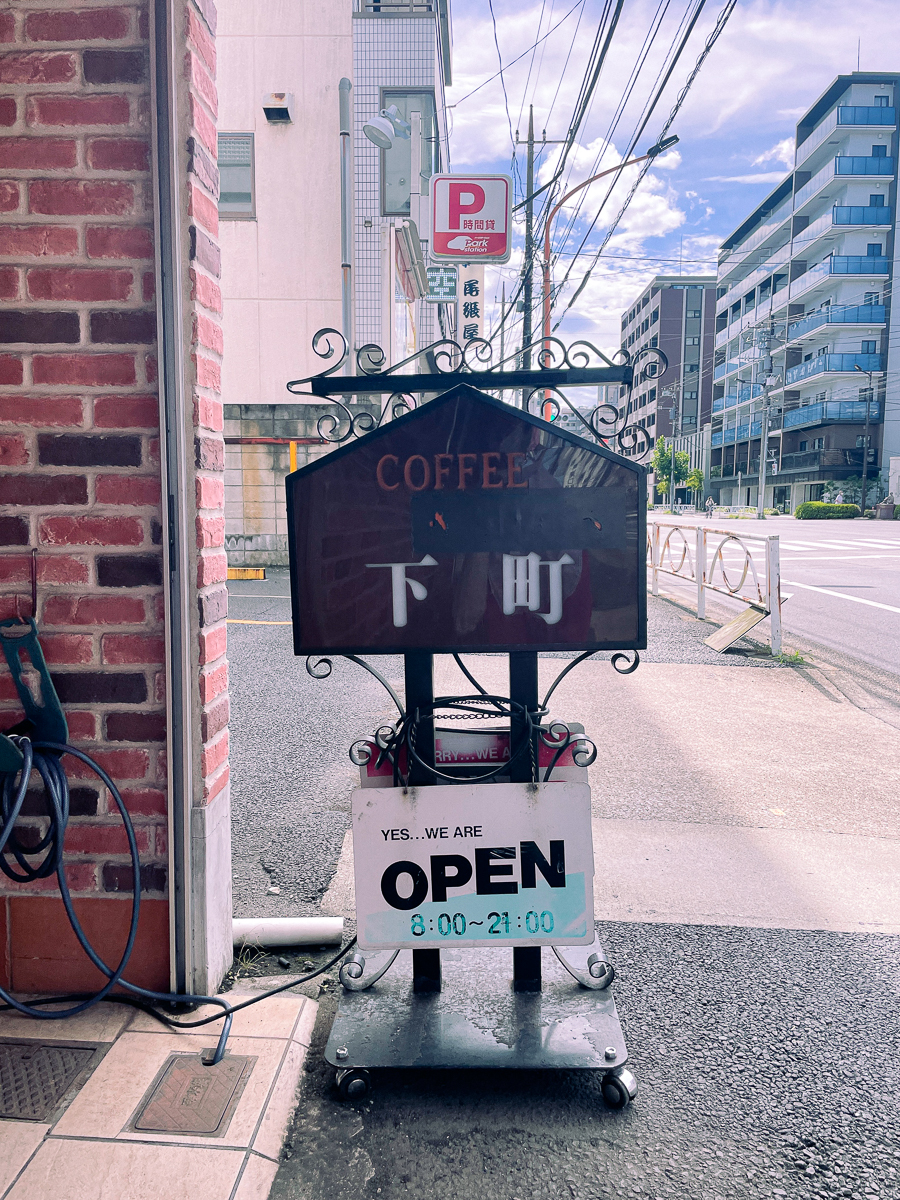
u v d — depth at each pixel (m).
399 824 2.14
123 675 2.30
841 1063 2.17
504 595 2.10
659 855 3.42
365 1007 2.23
